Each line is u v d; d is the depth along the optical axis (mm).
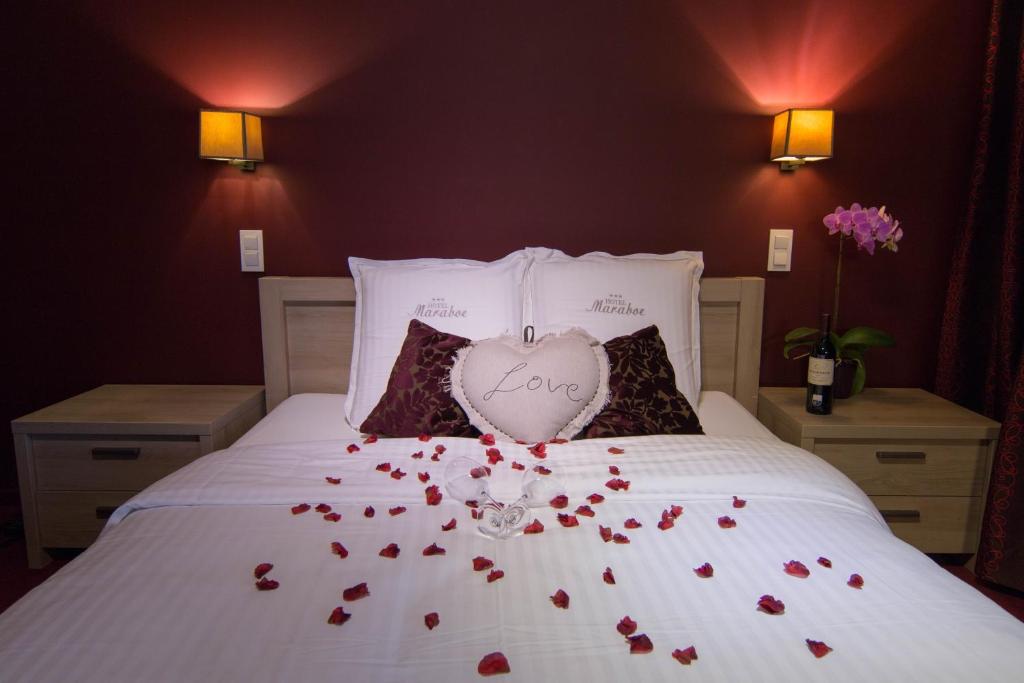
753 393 2373
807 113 2166
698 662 890
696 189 2354
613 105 2303
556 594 1031
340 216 2354
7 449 2496
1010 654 913
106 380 2459
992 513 2049
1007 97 2270
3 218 2348
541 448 1604
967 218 2338
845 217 2182
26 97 2287
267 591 1051
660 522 1279
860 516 1396
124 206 2348
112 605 1011
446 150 2322
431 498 1377
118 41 2260
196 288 2402
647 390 1836
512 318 2109
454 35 2262
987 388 2334
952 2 2260
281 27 2254
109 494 2070
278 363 2338
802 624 980
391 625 971
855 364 2285
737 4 2254
